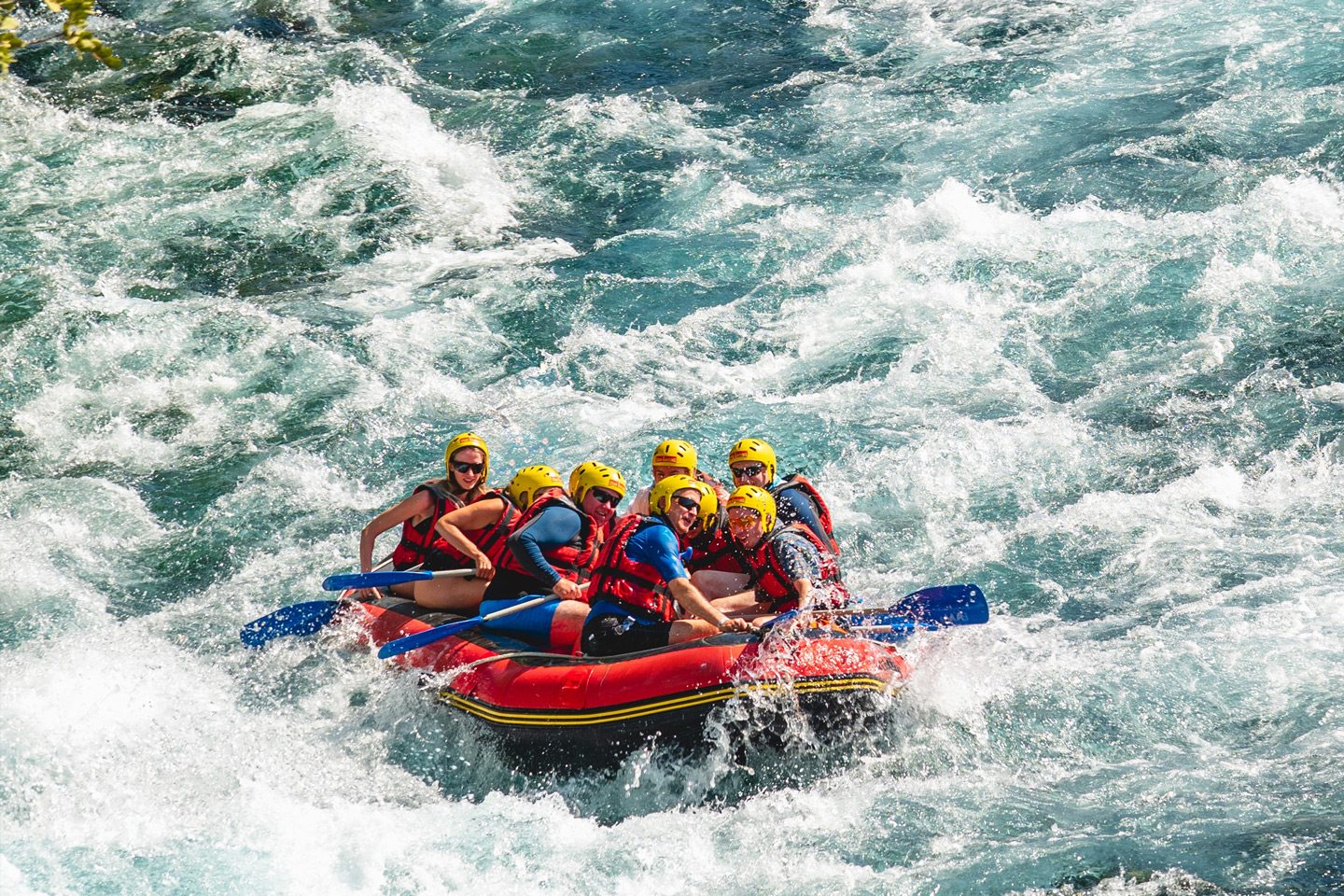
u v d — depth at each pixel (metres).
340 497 28.44
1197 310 31.78
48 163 44.22
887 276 35.38
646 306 35.38
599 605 19.84
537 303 35.75
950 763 18.64
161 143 45.59
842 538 25.78
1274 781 17.27
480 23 55.78
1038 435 28.11
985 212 37.69
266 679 22.19
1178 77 45.06
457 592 21.97
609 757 18.80
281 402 31.98
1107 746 18.83
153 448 30.47
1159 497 25.73
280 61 51.88
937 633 20.78
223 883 16.81
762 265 36.88
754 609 20.50
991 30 52.12
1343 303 30.97
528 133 46.03
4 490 28.83
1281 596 22.02
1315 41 45.91
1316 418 27.28
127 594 25.42
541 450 29.28
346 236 39.84
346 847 17.62
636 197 41.66
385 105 47.53
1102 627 21.95
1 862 17.25
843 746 18.50
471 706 19.81
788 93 48.31
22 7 55.91
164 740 20.39
